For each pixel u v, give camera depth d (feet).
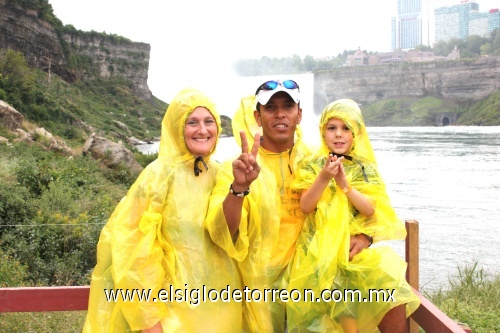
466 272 30.22
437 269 44.80
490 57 559.38
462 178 118.93
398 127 505.66
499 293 24.25
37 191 52.37
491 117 502.38
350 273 10.66
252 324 11.04
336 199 11.02
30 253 34.71
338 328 10.71
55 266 34.27
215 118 11.00
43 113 159.63
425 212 76.84
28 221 40.68
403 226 11.22
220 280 10.65
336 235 10.70
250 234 11.02
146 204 10.58
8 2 226.58
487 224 67.10
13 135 93.56
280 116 11.32
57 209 45.73
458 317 19.92
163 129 11.14
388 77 608.60
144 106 326.03
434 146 228.02
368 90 614.34
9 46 229.04
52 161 72.28
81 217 42.68
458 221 69.62
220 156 118.32
